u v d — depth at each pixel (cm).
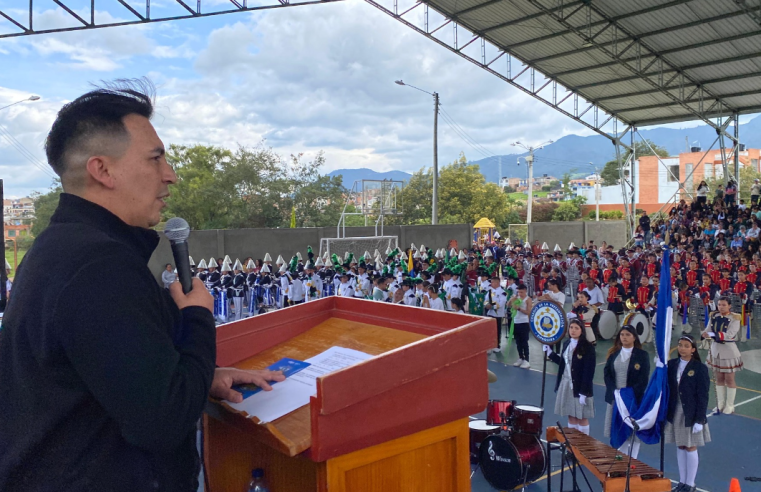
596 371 1173
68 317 114
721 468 705
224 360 202
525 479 603
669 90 2442
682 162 5012
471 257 2248
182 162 3706
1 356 129
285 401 159
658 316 645
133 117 140
